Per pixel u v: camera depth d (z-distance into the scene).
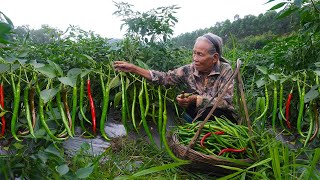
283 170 2.30
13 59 2.10
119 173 2.59
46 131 2.16
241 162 2.47
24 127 2.49
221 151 2.56
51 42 4.38
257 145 2.62
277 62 3.63
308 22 3.09
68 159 2.75
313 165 2.06
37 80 2.19
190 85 3.43
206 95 3.34
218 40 3.33
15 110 2.11
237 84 2.66
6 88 2.54
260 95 3.73
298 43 3.56
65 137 2.41
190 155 2.53
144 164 2.73
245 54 6.10
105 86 2.77
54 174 1.87
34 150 2.12
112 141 3.29
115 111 3.92
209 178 2.55
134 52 3.82
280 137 3.49
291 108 3.30
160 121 2.83
